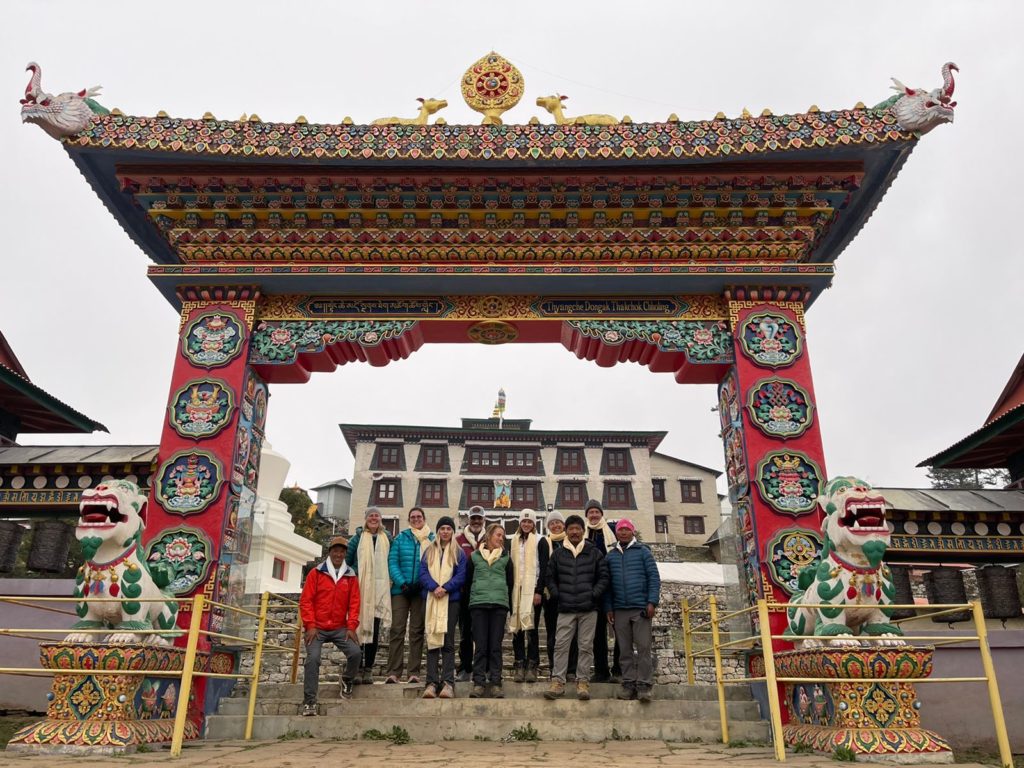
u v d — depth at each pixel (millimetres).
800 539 9570
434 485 53344
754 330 10680
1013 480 12695
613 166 10492
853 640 7367
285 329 10906
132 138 10258
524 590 10156
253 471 10914
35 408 12852
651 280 10812
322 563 9602
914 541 10766
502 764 6188
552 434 54844
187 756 6805
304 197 10781
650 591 9422
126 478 10852
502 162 10359
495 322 11016
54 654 7531
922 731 6953
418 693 9688
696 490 57500
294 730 8602
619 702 9086
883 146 10367
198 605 7535
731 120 10508
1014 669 9625
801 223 11008
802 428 10164
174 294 11164
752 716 9148
